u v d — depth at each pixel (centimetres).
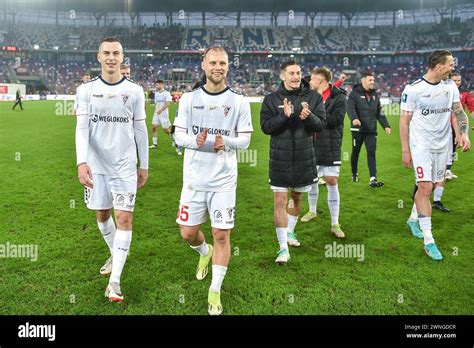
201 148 329
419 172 445
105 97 343
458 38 4981
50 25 5638
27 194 644
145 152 373
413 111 450
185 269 399
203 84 368
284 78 422
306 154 423
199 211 343
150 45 5359
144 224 523
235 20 6081
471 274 391
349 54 5131
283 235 420
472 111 764
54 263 405
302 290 360
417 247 460
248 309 331
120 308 329
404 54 5028
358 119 729
